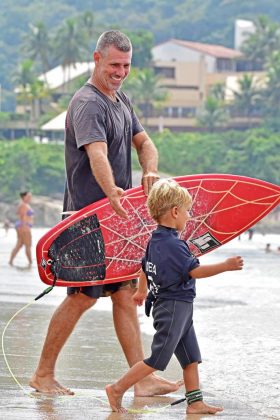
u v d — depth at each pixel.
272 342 10.23
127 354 7.17
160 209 6.22
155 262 6.21
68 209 7.32
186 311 6.24
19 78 134.38
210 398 7.05
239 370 8.41
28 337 9.91
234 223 7.54
